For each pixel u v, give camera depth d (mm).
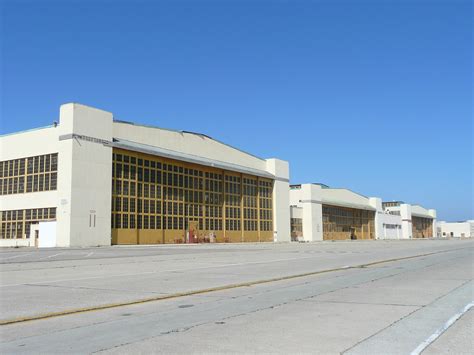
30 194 49344
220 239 66500
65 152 46188
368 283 14891
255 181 75750
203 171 64750
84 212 46375
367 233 114938
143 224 54094
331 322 8719
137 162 53969
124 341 7285
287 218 81938
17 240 49812
